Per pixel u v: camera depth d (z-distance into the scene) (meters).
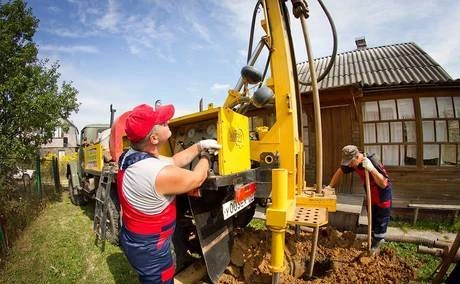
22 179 8.88
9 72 7.79
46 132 8.20
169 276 2.05
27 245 5.23
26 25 8.13
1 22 7.71
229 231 3.18
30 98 7.66
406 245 4.38
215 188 2.36
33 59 8.33
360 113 6.43
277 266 2.46
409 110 6.16
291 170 3.00
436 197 5.93
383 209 3.79
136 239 1.92
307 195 3.29
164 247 1.99
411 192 6.09
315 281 3.12
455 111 5.98
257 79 2.79
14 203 6.46
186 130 3.25
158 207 1.88
